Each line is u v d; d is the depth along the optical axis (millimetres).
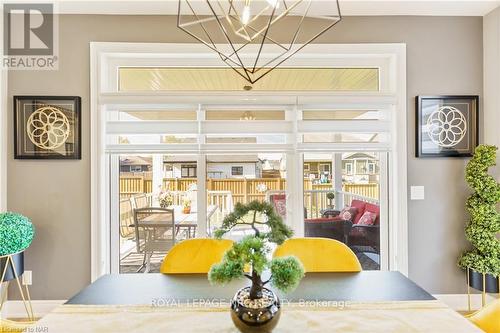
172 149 2564
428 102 2561
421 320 1123
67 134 2480
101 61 2510
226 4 2279
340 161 2680
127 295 1350
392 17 2564
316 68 2648
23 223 2186
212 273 1014
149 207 2654
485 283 2338
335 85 2646
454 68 2584
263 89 2598
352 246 2691
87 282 2488
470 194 2590
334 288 1416
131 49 2498
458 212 2592
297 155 2602
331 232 2670
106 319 1141
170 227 2650
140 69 2641
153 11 2457
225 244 1740
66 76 2488
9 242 2080
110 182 2621
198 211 2627
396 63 2566
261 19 2502
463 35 2586
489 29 2521
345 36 2562
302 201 2633
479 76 2590
